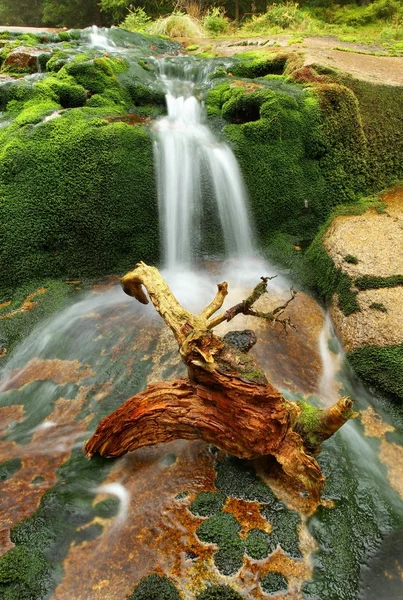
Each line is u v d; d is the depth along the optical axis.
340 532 2.18
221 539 2.09
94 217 4.48
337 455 2.61
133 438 2.50
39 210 4.39
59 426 2.88
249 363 2.25
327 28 12.22
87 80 5.64
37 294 4.24
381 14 13.31
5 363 3.52
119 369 3.34
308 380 3.25
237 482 2.39
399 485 2.51
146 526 2.17
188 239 4.92
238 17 14.57
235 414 2.25
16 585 1.92
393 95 5.86
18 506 2.29
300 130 5.21
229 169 4.96
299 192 5.15
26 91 5.23
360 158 5.41
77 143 4.52
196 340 2.24
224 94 5.82
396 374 3.10
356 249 4.18
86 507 2.27
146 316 3.92
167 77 7.00
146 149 4.75
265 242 5.10
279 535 2.13
